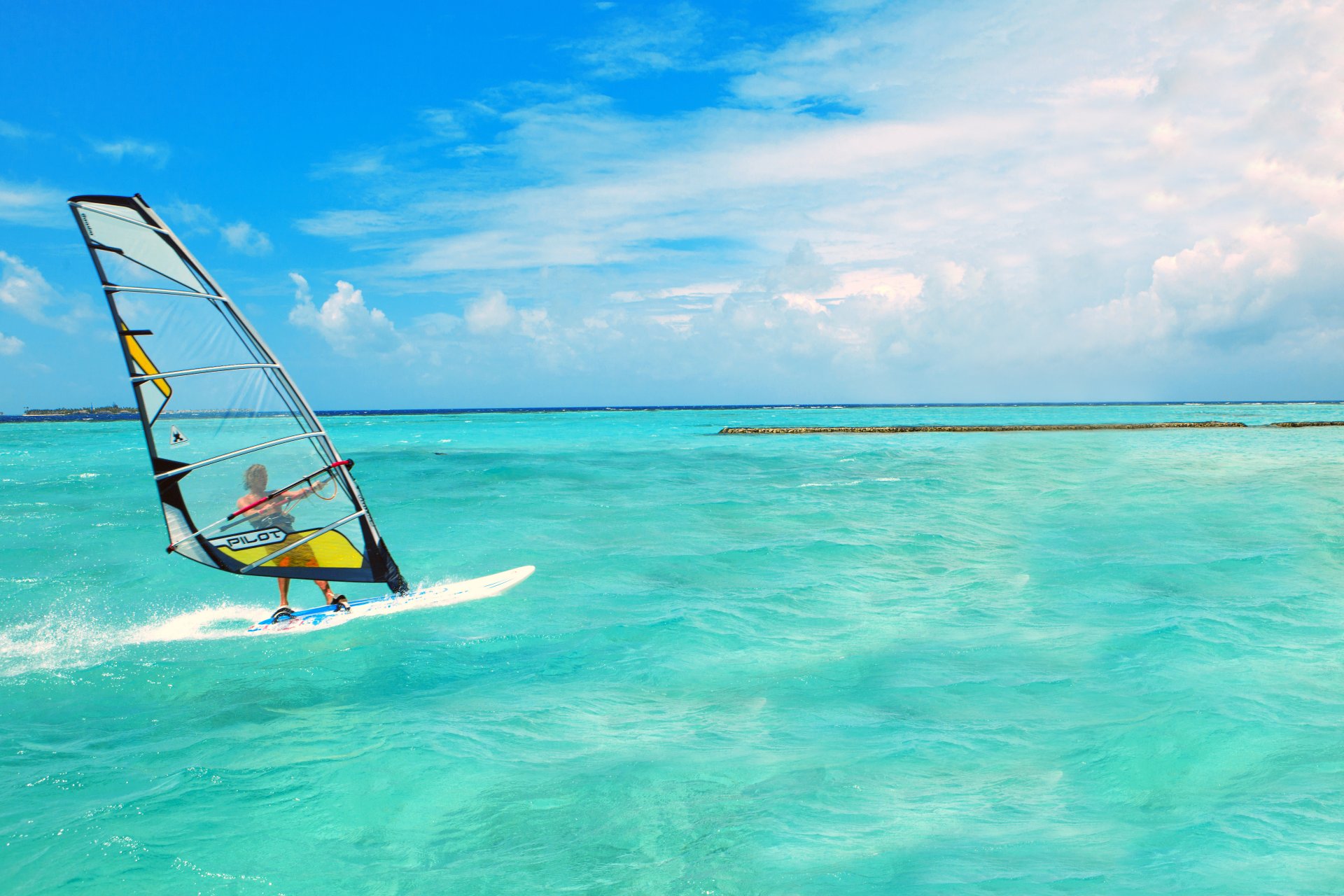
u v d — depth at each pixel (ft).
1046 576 34.81
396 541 45.34
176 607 32.65
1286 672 22.13
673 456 116.78
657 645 25.73
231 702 21.11
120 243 23.34
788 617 29.07
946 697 20.98
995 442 153.17
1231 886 12.48
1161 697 20.42
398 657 24.88
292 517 28.27
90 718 20.01
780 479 80.53
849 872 13.05
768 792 15.89
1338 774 16.15
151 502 64.54
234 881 12.84
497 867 13.30
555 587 34.06
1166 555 38.52
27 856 13.37
